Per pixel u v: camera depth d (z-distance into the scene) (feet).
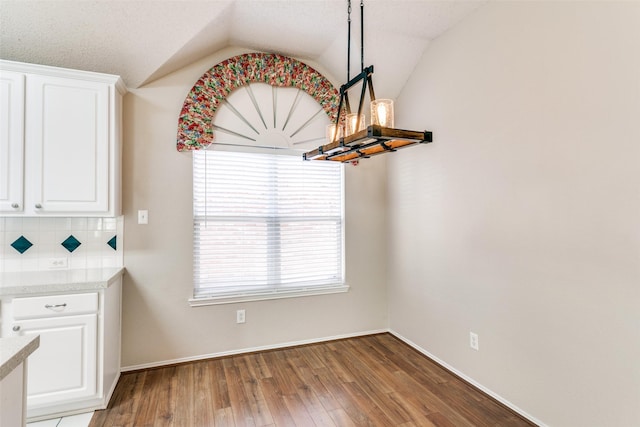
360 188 11.71
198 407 7.44
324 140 11.10
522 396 7.07
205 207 9.90
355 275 11.64
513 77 7.27
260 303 10.43
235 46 10.18
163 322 9.37
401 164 11.18
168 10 7.58
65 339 6.93
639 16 5.17
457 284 8.86
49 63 8.19
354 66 10.66
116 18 7.47
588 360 5.87
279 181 10.76
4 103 7.21
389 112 5.26
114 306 8.15
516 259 7.21
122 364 8.98
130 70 8.71
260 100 10.41
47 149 7.52
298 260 11.04
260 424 6.88
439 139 9.53
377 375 8.91
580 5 5.96
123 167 9.03
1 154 7.20
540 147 6.69
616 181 5.47
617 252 5.46
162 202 9.36
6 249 8.14
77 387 7.01
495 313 7.73
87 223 8.73
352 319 11.60
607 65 5.57
